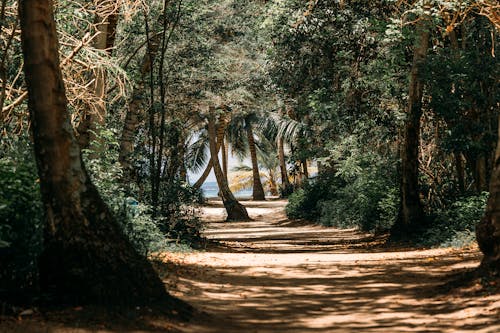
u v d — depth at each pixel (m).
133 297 8.04
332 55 27.95
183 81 28.05
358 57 27.31
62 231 7.91
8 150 12.88
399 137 27.81
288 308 9.76
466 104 21.11
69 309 7.53
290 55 28.92
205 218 50.50
